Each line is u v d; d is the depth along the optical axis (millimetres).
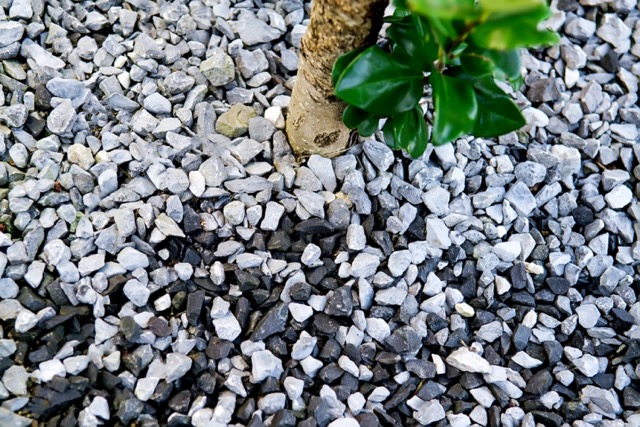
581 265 960
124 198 905
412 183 960
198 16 1018
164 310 878
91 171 911
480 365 881
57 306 853
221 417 830
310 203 921
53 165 905
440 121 750
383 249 922
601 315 940
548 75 1062
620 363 914
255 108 974
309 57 854
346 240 921
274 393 849
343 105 891
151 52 978
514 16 707
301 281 901
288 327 885
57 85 936
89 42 988
